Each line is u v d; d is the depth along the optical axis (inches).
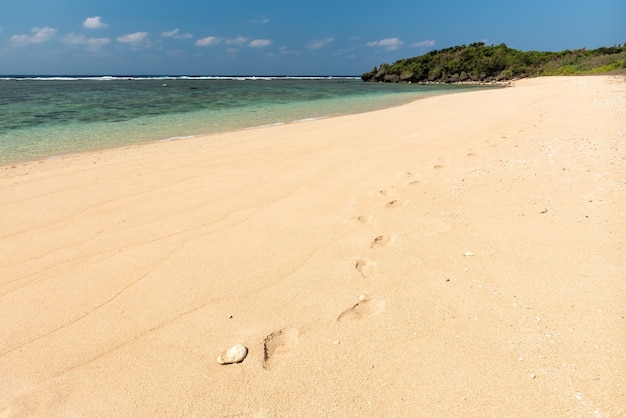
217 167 220.7
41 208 159.6
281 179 192.1
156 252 120.1
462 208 144.3
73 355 79.0
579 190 151.8
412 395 67.2
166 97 1028.5
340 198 162.1
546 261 104.8
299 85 2058.3
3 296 99.4
